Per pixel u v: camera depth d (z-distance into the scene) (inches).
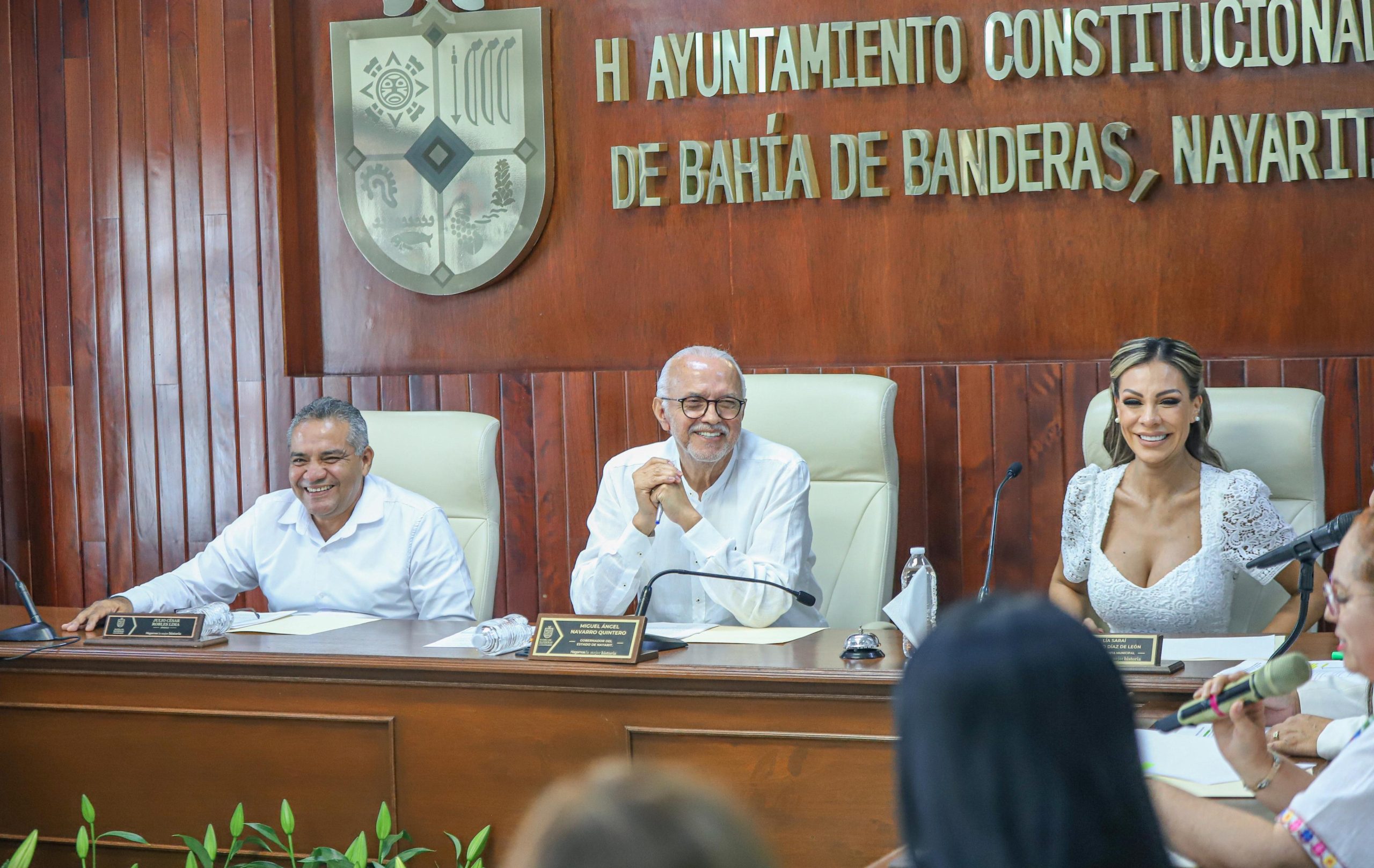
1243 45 145.2
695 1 159.8
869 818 85.1
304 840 96.3
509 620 99.1
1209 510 114.4
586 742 90.9
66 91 174.9
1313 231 145.3
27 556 179.2
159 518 175.3
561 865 21.0
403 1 166.7
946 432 152.3
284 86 169.8
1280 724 73.1
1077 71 149.1
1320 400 119.6
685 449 119.6
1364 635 54.4
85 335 176.1
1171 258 148.8
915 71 153.8
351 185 169.0
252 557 129.2
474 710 93.0
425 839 94.2
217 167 170.7
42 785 101.8
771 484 121.0
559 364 166.4
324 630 108.0
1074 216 150.9
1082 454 148.1
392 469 134.0
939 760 34.2
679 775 22.4
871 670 86.2
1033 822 33.4
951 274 154.5
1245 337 147.5
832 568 130.0
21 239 177.3
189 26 170.7
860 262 156.9
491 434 133.3
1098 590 118.3
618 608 118.7
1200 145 146.1
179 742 99.0
